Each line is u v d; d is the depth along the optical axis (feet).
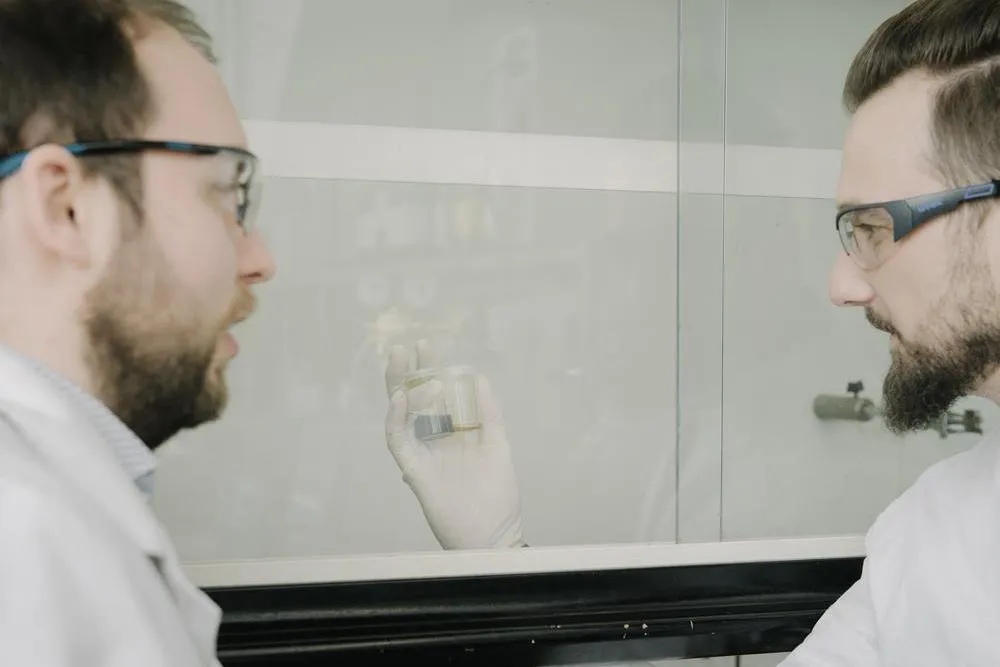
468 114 3.28
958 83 1.91
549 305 3.38
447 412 3.27
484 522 3.21
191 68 1.66
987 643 2.09
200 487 2.97
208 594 2.78
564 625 2.97
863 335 3.63
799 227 3.60
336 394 3.15
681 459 3.47
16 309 1.40
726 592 3.20
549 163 3.36
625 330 3.45
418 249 3.25
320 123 3.11
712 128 3.51
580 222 3.40
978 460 2.46
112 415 1.46
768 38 3.55
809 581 3.26
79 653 1.00
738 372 3.54
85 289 1.44
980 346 1.95
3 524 0.99
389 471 3.19
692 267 3.50
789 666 2.58
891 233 2.06
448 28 3.24
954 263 1.95
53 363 1.42
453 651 2.84
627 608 3.08
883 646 2.39
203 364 1.66
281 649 2.73
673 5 3.45
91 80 1.47
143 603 1.11
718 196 3.52
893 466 3.62
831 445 3.58
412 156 3.23
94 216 1.46
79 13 1.48
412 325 3.25
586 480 3.39
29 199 1.39
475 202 3.30
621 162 3.44
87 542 1.06
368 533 3.14
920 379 2.12
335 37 3.12
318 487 3.11
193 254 1.61
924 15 2.02
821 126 3.62
